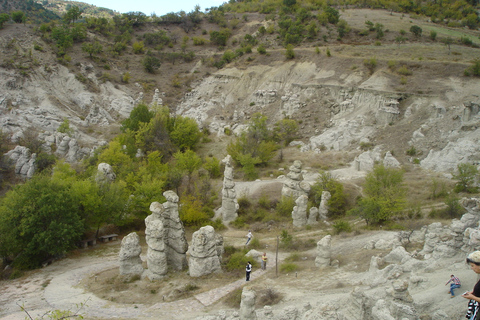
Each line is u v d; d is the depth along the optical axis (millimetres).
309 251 35562
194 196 50281
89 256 38250
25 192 37281
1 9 167000
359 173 56906
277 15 146750
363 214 39906
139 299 26594
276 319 19547
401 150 59438
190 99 107938
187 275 30719
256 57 110812
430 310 15227
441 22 125312
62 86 94312
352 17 132125
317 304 20672
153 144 66812
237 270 31031
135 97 103938
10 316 23891
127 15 151750
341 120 73688
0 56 91125
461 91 65000
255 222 47094
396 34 108812
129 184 51125
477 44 94500
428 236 25125
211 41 140250
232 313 20344
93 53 113562
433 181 44781
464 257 20844
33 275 33312
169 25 157750
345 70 85750
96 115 87562
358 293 16797
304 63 97250
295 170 49844
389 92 70625
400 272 22078
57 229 35469
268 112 89625
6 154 64000
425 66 76188
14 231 34688
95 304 25828
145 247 40375
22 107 79312
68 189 41344
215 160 63969
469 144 51531
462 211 37219
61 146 68250
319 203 48938
